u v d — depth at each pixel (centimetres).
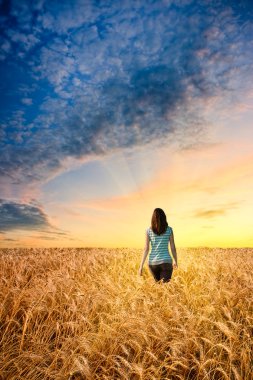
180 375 331
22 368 345
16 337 411
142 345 373
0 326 449
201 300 512
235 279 627
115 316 417
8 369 344
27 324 412
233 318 477
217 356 356
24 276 713
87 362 317
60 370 325
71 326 413
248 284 588
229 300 509
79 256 1023
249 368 343
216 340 392
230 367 326
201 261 834
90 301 504
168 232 636
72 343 366
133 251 1151
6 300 507
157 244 632
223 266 793
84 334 390
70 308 470
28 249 1303
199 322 395
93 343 367
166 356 359
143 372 316
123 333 380
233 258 991
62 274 679
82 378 341
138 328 377
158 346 377
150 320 394
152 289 549
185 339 366
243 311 482
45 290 504
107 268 827
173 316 410
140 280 577
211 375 353
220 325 370
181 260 880
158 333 363
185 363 344
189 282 675
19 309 465
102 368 331
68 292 539
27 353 353
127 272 786
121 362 348
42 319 446
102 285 614
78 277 719
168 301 469
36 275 740
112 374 346
